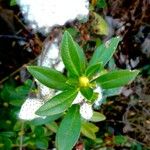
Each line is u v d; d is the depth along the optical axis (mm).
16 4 324
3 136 318
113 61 328
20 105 325
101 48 232
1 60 379
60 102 212
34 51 347
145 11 352
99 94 227
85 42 315
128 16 350
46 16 294
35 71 215
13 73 349
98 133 359
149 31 360
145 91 362
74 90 214
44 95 243
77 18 301
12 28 364
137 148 358
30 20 323
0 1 358
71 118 225
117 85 215
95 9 326
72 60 213
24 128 318
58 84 216
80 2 292
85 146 336
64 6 290
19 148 322
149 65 368
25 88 326
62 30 308
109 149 355
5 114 337
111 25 348
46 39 311
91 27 313
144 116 362
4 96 334
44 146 321
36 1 293
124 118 357
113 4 343
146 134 360
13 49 371
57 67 304
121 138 356
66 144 222
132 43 360
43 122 275
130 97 361
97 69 214
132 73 213
